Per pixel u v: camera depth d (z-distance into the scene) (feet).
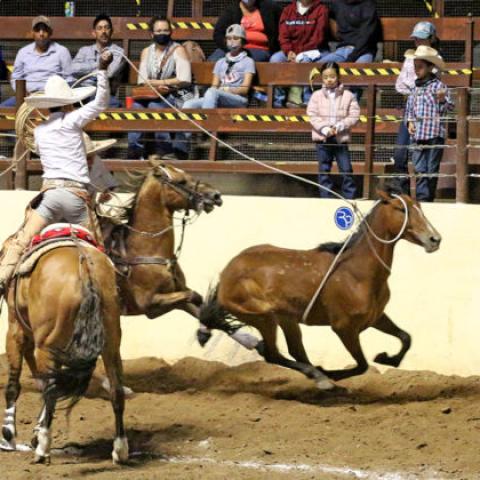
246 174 122.93
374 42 124.98
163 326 107.04
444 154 116.26
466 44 118.83
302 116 116.16
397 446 76.54
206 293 104.53
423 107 106.63
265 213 104.94
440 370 100.42
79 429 81.76
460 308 100.22
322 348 103.24
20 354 75.82
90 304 67.41
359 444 77.30
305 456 74.59
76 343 66.80
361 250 88.33
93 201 83.05
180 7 142.31
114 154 128.06
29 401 90.84
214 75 123.13
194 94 123.34
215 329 94.89
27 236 75.31
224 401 91.61
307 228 103.96
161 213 91.09
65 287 68.80
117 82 124.77
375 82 120.57
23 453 75.20
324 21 124.98
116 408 70.90
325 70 110.42
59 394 67.15
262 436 80.02
